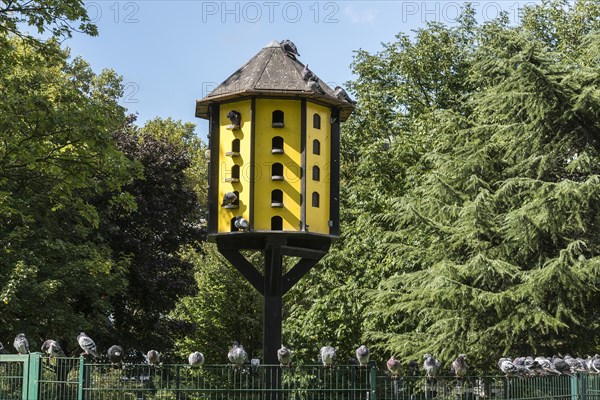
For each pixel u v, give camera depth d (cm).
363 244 3228
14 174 2259
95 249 2867
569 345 2473
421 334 2678
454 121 2866
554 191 2397
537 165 2602
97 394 1530
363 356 1566
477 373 2406
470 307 2486
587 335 2453
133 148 3438
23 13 2112
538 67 2514
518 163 2638
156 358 1552
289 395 1623
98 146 2134
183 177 3594
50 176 2266
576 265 2338
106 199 3191
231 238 1891
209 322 3888
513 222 2411
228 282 3894
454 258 2659
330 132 1923
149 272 3338
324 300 3244
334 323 3294
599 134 2580
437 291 2430
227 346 3916
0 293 2525
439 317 2558
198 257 4303
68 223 2992
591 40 2867
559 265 2308
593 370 1900
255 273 1908
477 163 2664
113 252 3275
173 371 1831
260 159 1839
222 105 1895
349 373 1625
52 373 1577
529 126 2555
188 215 3584
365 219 3259
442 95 3622
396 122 3544
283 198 1831
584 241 2516
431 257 2698
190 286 3459
